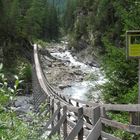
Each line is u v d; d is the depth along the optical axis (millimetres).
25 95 38500
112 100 12461
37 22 80125
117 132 8461
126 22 12125
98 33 74312
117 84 12438
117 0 13352
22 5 80625
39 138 5582
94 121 6477
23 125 5105
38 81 26734
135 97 10844
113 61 12305
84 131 7586
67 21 129750
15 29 65750
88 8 92000
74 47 93500
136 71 12078
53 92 21922
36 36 86062
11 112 4223
